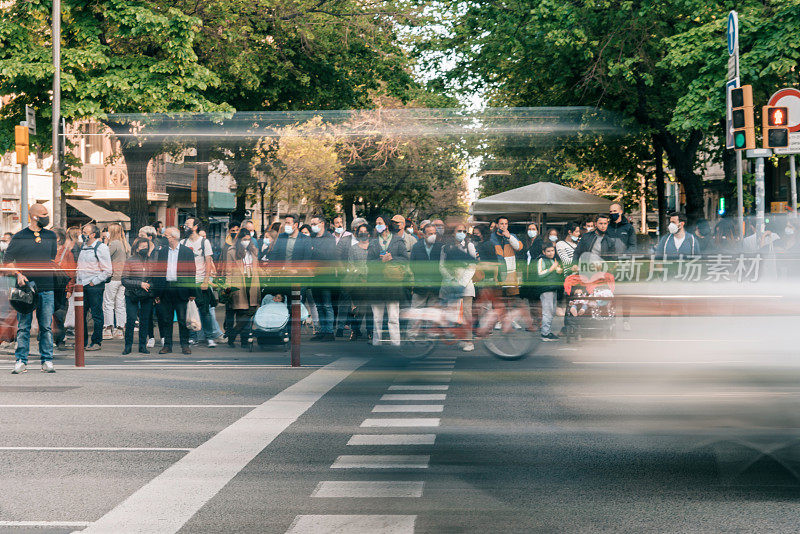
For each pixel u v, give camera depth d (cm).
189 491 646
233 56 2367
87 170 1560
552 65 2261
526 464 711
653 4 2144
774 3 2020
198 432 851
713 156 2233
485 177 1255
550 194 1231
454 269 1289
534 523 564
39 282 1269
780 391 798
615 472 682
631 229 1189
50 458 749
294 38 2567
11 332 1495
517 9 2341
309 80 2594
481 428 848
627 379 1043
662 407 913
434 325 1310
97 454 763
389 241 1341
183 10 2283
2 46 2050
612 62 2109
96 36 2077
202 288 1491
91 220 1579
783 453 702
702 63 2061
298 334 1321
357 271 1373
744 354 864
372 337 1355
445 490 643
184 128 1418
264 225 1478
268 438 822
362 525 563
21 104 2112
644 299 1082
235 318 1534
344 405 988
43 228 1282
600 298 1166
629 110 1418
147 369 1299
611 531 548
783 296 852
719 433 770
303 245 1455
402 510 595
